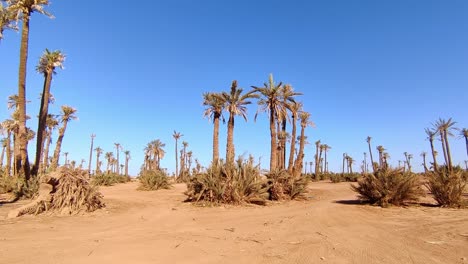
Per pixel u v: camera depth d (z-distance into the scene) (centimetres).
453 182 1484
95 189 1303
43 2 2348
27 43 2319
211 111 3397
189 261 556
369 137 7556
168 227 953
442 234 812
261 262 555
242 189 1614
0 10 2214
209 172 1652
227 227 955
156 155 7406
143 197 2041
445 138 4934
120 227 945
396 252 628
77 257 575
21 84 2270
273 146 3055
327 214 1239
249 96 3225
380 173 1560
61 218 1105
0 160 5691
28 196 1770
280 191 1906
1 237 771
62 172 1244
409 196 1495
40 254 596
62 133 4050
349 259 577
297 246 681
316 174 5972
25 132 2269
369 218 1138
